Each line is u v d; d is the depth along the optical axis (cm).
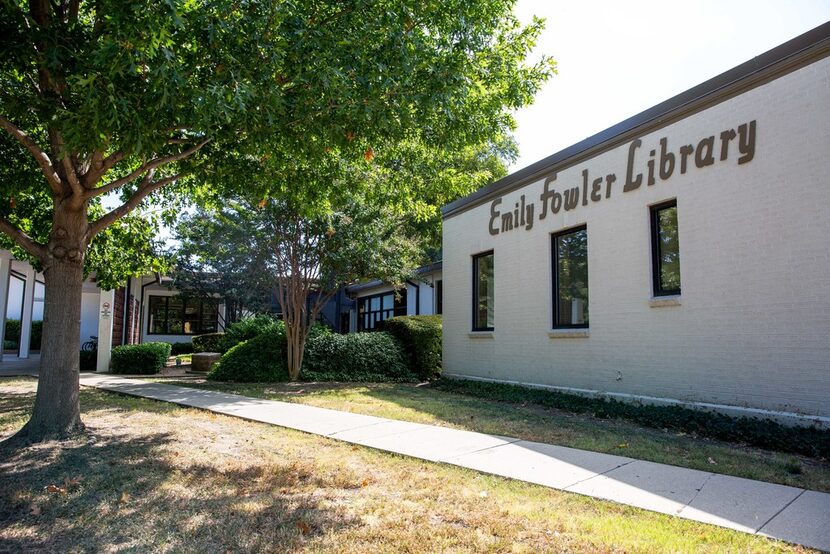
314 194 844
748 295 741
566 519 398
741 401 742
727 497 449
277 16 567
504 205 1263
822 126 672
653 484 486
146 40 464
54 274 630
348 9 625
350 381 1436
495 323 1268
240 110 507
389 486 479
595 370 985
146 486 468
